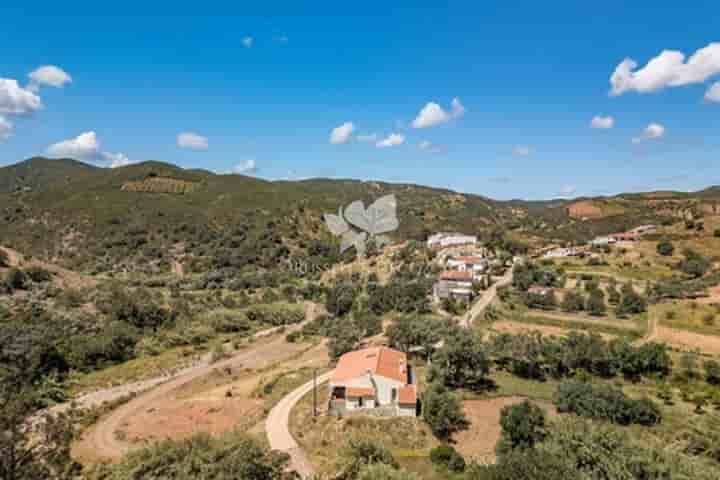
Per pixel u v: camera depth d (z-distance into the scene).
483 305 92.38
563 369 57.56
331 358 66.25
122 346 74.50
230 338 86.81
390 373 48.38
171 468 24.44
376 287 99.56
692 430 39.25
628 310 80.19
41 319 82.81
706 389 50.47
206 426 43.78
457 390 50.97
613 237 150.25
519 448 34.00
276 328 94.31
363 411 44.69
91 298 103.06
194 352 76.94
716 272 98.62
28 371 57.47
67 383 58.97
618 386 53.75
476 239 144.50
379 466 27.69
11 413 18.42
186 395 54.66
